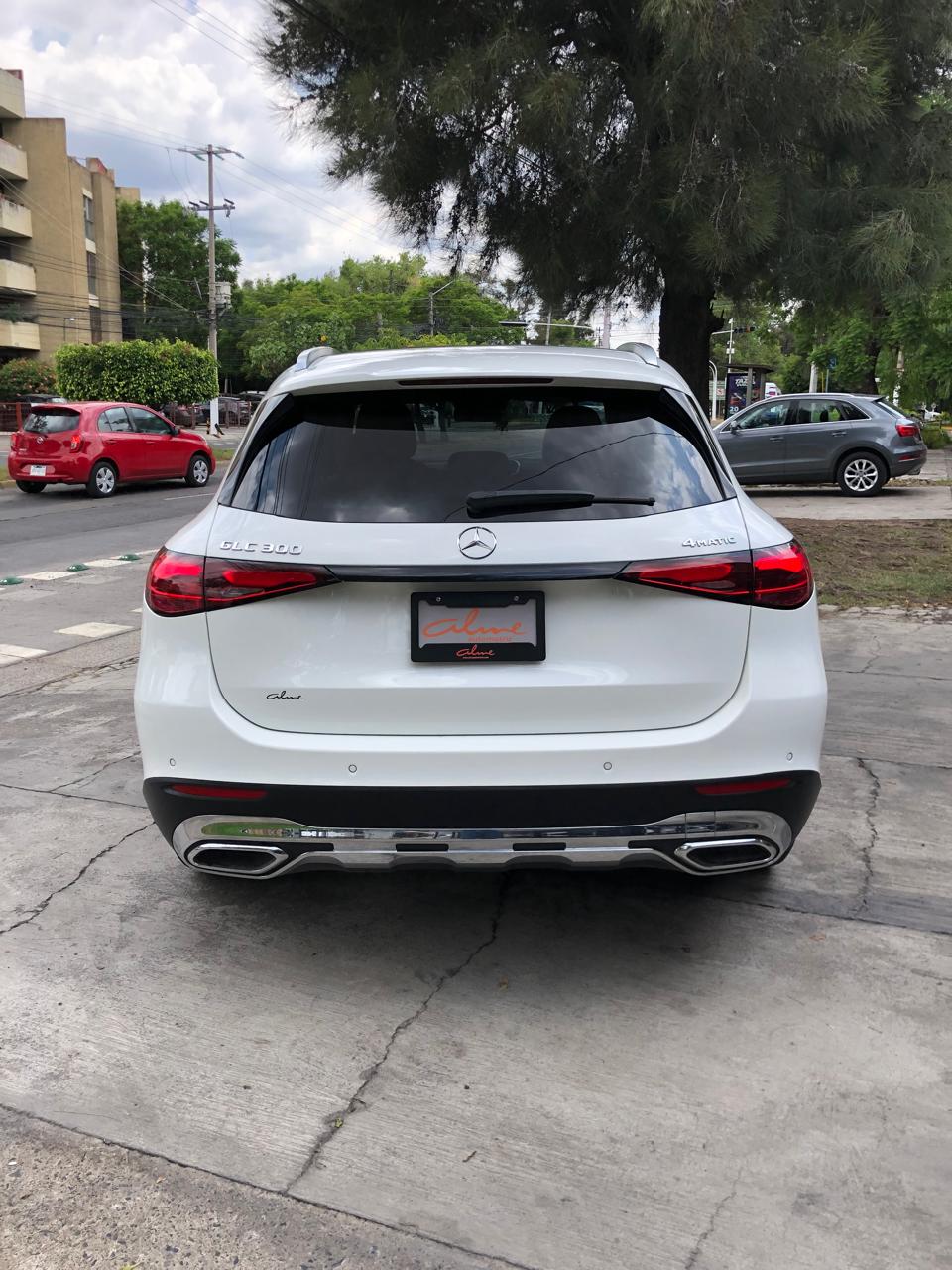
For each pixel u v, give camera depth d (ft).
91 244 205.67
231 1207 7.16
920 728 16.78
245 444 9.55
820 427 52.13
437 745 8.70
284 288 336.08
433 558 8.50
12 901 11.53
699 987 9.75
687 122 24.67
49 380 164.35
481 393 9.31
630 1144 7.73
